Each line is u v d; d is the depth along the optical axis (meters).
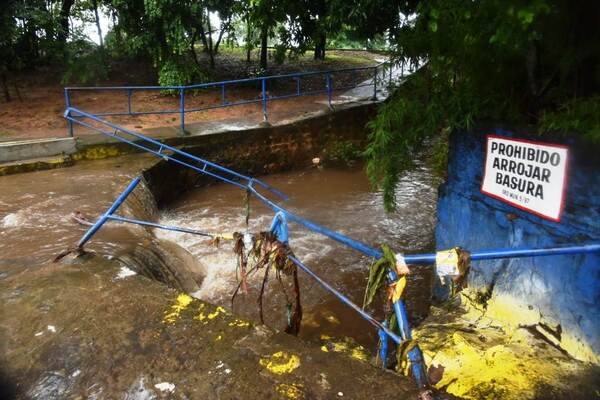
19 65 14.13
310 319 5.09
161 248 5.54
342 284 5.90
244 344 2.86
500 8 2.30
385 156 4.36
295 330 3.63
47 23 12.25
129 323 3.13
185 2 11.67
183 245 6.84
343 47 23.30
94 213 5.86
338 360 2.69
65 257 4.16
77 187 6.90
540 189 3.33
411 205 8.52
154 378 2.64
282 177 10.29
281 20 7.04
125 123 10.41
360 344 4.59
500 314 3.84
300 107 11.79
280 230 3.35
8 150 7.72
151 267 4.89
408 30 3.98
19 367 2.82
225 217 8.06
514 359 3.19
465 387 3.01
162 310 3.25
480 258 2.48
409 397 2.37
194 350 2.84
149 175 7.98
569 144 3.07
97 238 5.02
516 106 3.59
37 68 14.83
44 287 3.62
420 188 9.27
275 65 17.22
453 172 4.35
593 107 2.80
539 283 3.44
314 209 8.48
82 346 2.94
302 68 17.02
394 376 2.53
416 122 4.06
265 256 3.31
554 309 3.34
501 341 3.52
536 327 3.50
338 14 6.20
